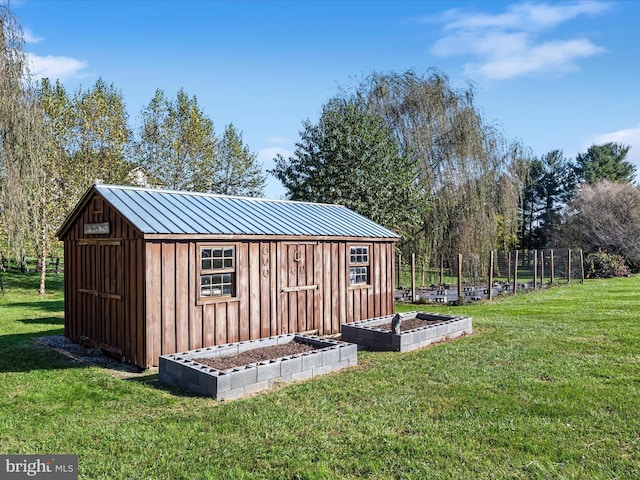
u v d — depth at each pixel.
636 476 4.28
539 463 4.55
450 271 24.44
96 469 4.47
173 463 4.58
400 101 23.11
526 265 33.88
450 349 9.79
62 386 7.27
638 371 7.73
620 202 36.97
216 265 9.54
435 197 21.92
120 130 25.17
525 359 8.73
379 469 4.47
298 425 5.56
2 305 18.09
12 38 15.21
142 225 8.46
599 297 19.28
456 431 5.36
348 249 12.54
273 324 10.54
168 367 7.40
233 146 32.88
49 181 23.06
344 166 20.59
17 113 15.14
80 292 10.58
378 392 6.84
